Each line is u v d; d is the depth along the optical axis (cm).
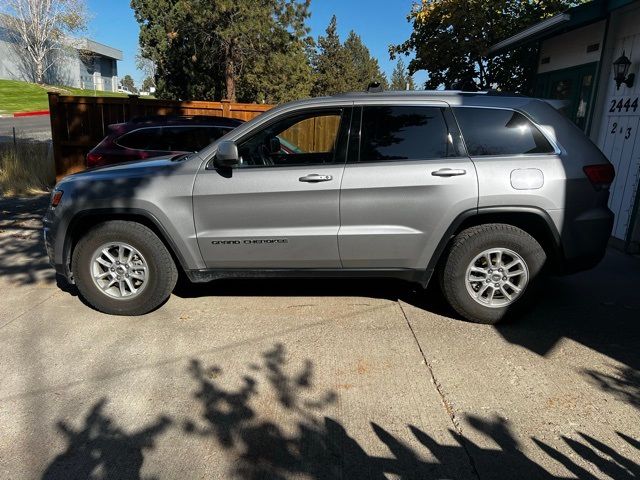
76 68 6072
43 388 332
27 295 495
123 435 287
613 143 710
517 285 418
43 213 859
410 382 340
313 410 311
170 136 768
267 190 413
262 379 345
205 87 2119
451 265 417
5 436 286
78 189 432
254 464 265
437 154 411
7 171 1083
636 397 322
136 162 482
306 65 1989
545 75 947
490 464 264
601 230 409
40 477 255
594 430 291
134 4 2128
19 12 5066
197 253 430
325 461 267
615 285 521
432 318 443
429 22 1137
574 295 495
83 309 461
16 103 4088
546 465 263
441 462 266
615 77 679
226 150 395
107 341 398
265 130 429
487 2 1052
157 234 442
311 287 521
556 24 721
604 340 401
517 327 424
